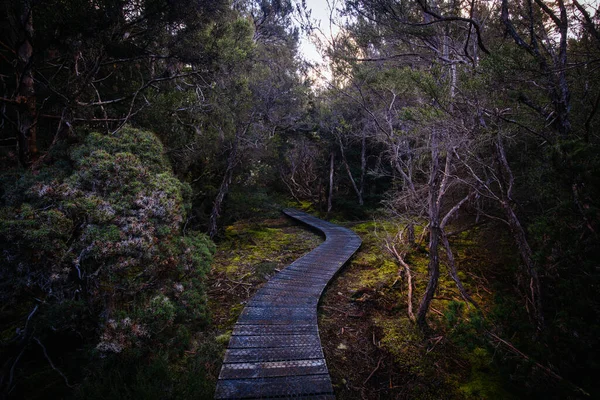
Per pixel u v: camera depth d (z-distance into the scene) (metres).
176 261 3.97
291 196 23.97
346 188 18.70
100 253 3.19
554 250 3.22
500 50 3.76
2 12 4.92
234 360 3.81
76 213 3.42
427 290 4.98
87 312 3.55
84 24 4.52
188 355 4.06
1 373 3.40
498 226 6.27
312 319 4.92
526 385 3.26
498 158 4.24
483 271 6.79
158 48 6.41
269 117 12.19
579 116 3.99
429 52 5.83
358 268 8.16
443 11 4.71
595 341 2.91
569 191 3.20
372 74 6.67
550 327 3.37
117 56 6.14
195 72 6.80
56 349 3.96
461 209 7.55
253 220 13.61
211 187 9.70
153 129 6.61
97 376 3.24
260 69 12.07
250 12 12.98
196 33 6.13
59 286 3.38
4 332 4.08
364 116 11.58
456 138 4.20
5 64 5.88
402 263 6.86
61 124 5.11
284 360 3.83
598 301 2.97
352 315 5.58
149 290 3.92
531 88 3.93
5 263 3.01
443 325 5.00
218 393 3.22
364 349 4.61
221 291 6.41
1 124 5.48
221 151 9.71
